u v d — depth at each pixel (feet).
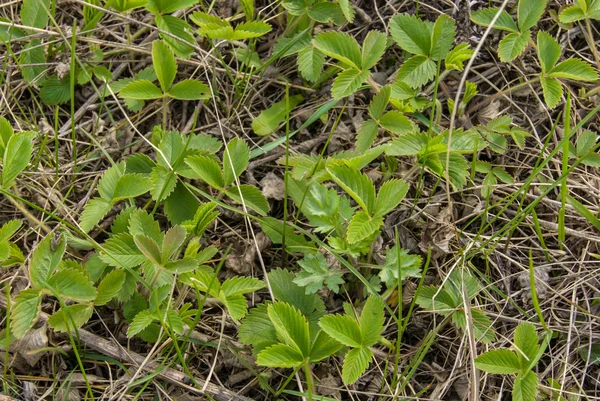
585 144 3.18
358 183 2.92
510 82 3.30
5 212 3.12
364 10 3.37
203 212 2.97
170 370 2.92
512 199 3.03
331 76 3.29
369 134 3.10
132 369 2.94
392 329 3.03
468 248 3.03
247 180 3.18
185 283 2.89
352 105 3.27
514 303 3.03
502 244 3.12
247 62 3.26
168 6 3.18
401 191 2.93
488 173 3.16
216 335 3.00
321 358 2.83
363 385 2.97
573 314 3.05
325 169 2.98
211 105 3.27
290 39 3.24
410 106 3.14
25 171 3.13
